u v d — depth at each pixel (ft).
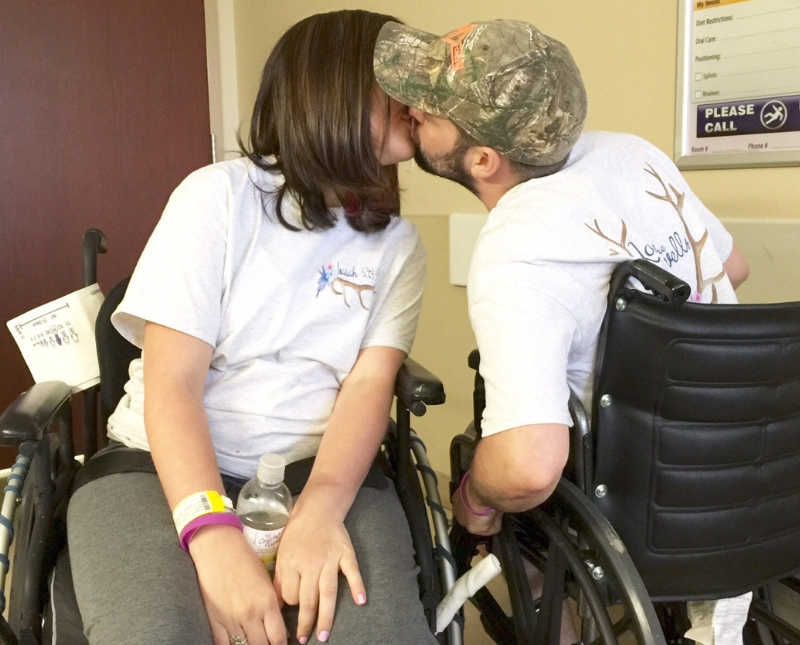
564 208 3.00
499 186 3.25
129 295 3.26
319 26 3.41
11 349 7.61
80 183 7.80
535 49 2.89
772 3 4.53
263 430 3.47
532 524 3.88
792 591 4.37
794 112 4.53
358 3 7.47
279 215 3.47
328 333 3.60
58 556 3.32
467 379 6.88
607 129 5.64
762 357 2.94
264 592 2.72
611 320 2.96
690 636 3.44
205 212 3.34
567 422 2.89
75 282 7.91
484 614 4.49
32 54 7.38
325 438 3.46
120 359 3.90
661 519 3.10
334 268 3.60
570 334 2.93
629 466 3.08
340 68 3.26
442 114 3.04
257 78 8.49
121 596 2.66
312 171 3.33
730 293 3.51
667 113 5.22
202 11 8.32
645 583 3.18
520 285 2.88
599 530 2.98
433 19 6.78
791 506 3.29
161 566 2.77
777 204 4.72
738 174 4.89
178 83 8.26
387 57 3.10
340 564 2.90
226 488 3.43
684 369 2.92
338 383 3.75
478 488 3.16
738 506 3.16
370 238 3.72
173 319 3.19
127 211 8.12
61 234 7.78
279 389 3.50
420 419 7.43
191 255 3.25
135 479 3.19
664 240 3.25
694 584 3.22
